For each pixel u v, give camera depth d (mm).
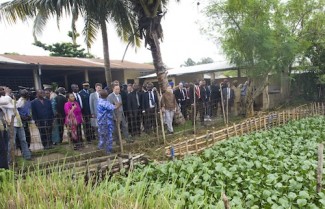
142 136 9562
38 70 14664
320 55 16844
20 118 7168
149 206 3088
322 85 18172
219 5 13523
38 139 7875
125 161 5477
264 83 13930
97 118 7887
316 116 12945
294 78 17953
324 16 15680
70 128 7984
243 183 4660
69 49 24297
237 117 13664
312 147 7078
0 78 15484
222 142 7750
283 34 13898
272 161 5805
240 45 13141
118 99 8734
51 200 3090
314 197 4242
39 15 10930
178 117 11641
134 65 21484
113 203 3113
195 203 3479
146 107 9742
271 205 3939
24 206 3068
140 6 11102
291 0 15758
